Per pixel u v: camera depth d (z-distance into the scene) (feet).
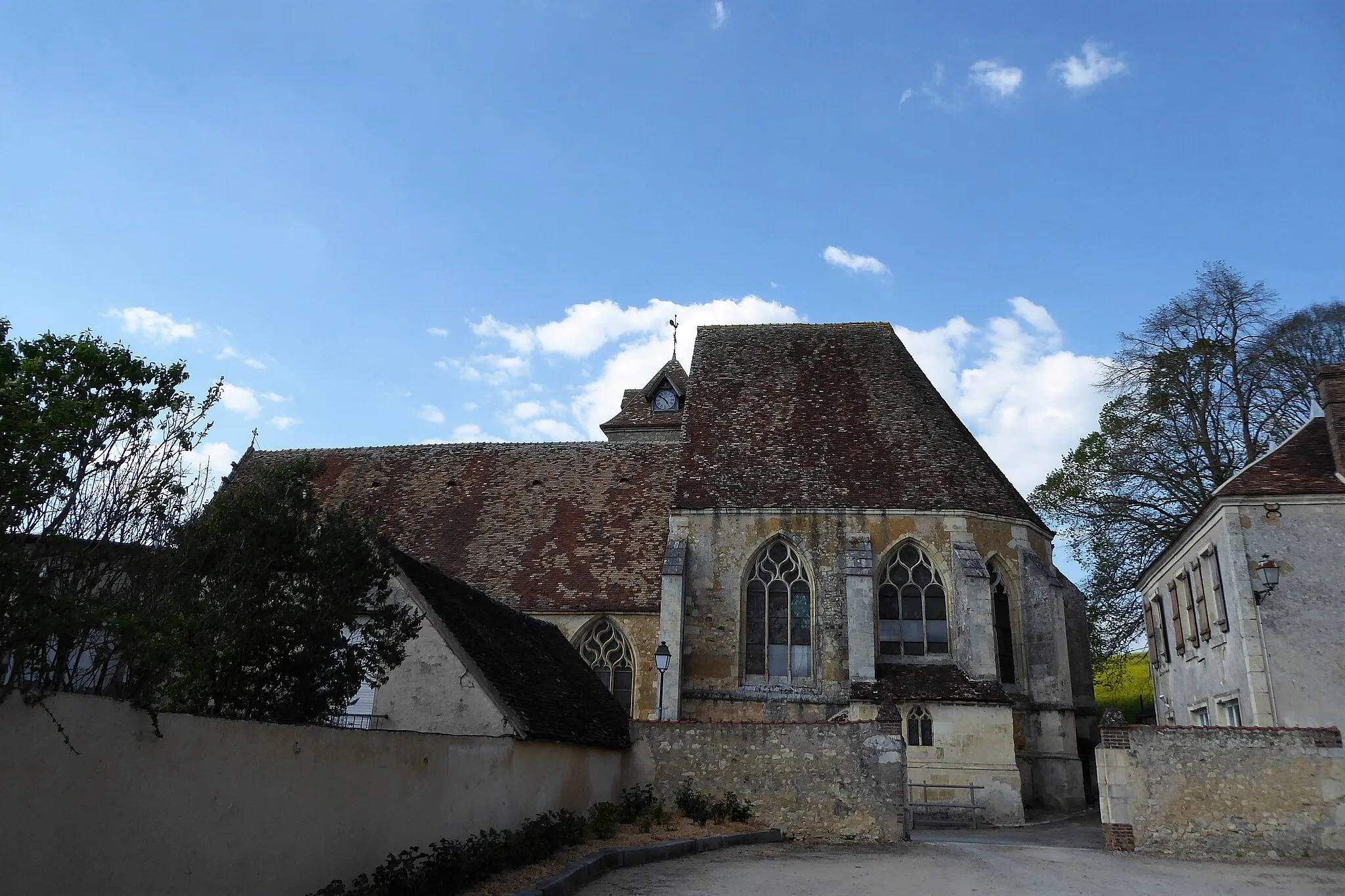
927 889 37.76
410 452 111.86
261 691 34.37
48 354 23.70
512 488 102.99
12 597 19.39
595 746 53.78
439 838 35.37
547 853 41.06
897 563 85.71
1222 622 60.34
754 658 84.53
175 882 22.11
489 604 60.95
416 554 93.76
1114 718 51.37
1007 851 50.34
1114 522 102.32
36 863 18.61
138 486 26.23
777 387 103.50
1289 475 58.44
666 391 143.13
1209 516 61.21
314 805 27.78
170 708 29.43
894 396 100.22
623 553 91.30
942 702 74.74
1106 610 102.53
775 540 86.94
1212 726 58.59
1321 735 48.73
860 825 55.26
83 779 19.79
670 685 79.30
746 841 52.90
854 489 88.12
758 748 57.88
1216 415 97.81
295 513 37.04
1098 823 72.13
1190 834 48.80
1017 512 87.45
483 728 43.88
